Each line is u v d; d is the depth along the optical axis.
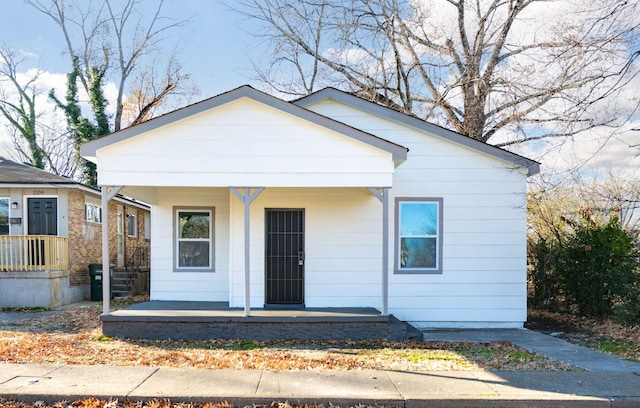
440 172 10.75
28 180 15.12
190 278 11.77
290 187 9.79
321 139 9.08
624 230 11.56
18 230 15.25
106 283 9.11
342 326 9.09
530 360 7.34
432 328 10.56
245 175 9.04
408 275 10.62
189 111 8.88
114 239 19.31
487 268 10.68
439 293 10.66
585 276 11.77
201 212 11.93
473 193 10.75
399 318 10.62
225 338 9.02
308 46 21.20
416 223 10.75
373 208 10.71
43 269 14.09
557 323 11.40
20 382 5.81
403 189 10.72
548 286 13.20
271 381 6.01
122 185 8.94
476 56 17.77
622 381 6.19
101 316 9.02
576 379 6.27
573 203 13.73
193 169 8.99
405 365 6.95
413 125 10.72
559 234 13.23
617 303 11.34
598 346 8.71
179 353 7.59
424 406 5.44
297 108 8.97
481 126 17.97
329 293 10.59
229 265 11.20
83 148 8.84
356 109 10.89
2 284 13.85
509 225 10.71
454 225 10.71
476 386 5.90
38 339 8.73
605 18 8.20
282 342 8.83
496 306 10.64
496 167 10.75
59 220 15.36
